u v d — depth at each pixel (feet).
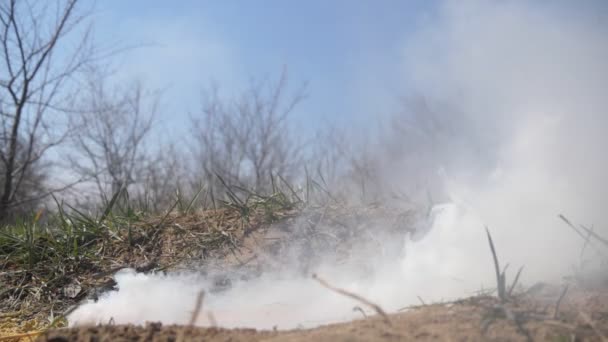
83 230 18.74
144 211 20.99
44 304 16.22
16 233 19.31
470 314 9.36
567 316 9.26
